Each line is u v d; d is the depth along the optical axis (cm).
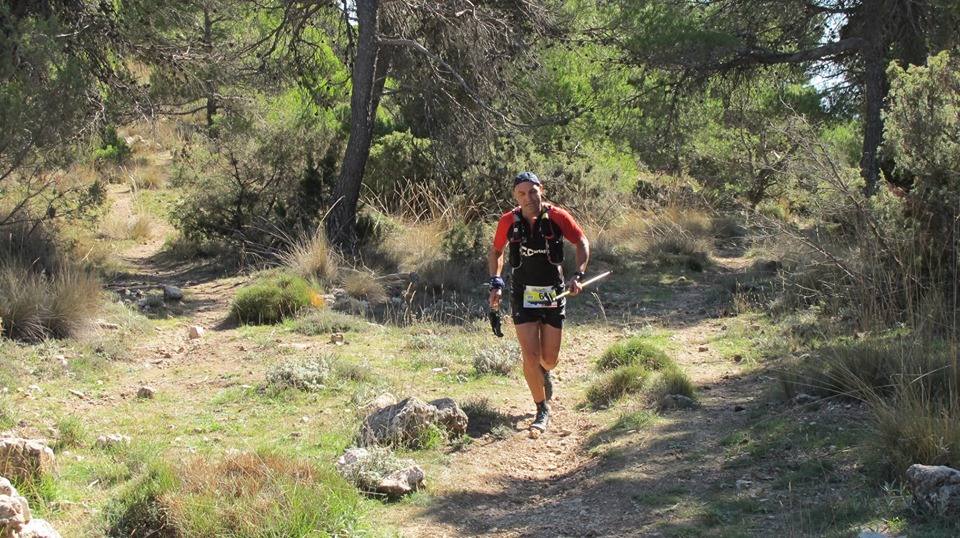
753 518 475
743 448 589
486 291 1315
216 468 506
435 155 1702
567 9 1734
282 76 1697
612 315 1191
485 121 1588
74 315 921
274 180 1594
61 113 1106
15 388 738
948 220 831
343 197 1490
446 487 568
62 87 1113
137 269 1445
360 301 1188
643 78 1728
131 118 1551
